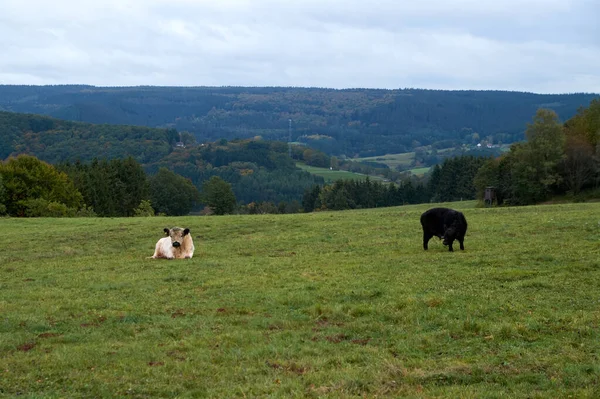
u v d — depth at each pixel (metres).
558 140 87.25
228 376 9.83
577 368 9.32
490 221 31.42
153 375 9.91
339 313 13.45
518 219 31.61
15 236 34.44
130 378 9.76
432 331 11.91
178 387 9.33
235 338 11.85
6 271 22.38
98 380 9.70
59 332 12.80
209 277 18.69
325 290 15.84
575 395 8.26
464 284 15.76
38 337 12.40
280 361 10.41
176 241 23.09
